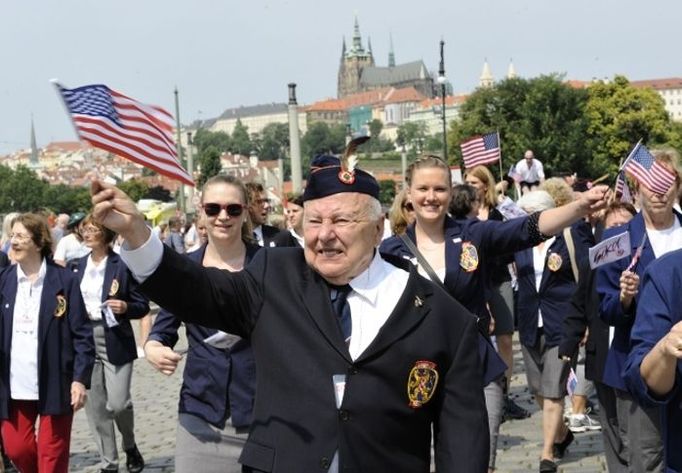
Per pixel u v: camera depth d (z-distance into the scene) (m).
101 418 8.80
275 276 3.72
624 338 6.11
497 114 72.31
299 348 3.58
